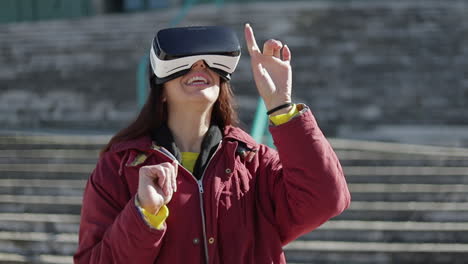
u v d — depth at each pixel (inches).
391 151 300.4
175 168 84.1
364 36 500.7
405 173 276.7
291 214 90.7
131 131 93.6
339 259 223.3
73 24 580.1
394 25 518.9
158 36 90.1
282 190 91.2
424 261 222.8
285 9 562.3
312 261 223.5
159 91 94.5
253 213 91.2
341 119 402.0
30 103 454.3
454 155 292.2
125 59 500.1
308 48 487.2
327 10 552.1
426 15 538.0
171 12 613.6
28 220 253.4
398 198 258.7
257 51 93.6
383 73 445.7
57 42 538.6
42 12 872.9
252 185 92.1
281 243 95.1
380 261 222.7
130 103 442.0
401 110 405.4
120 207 89.4
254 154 94.0
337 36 502.6
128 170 90.1
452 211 245.8
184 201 87.6
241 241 87.8
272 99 90.6
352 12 549.3
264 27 533.3
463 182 270.2
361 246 228.8
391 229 235.5
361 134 382.0
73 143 316.5
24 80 486.3
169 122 94.8
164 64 88.8
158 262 86.3
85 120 429.7
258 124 222.8
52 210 263.3
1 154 316.5
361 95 420.2
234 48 90.7
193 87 90.9
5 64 511.2
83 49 523.5
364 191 261.3
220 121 96.4
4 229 252.7
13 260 229.3
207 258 86.2
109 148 95.0
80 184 281.7
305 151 86.5
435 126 393.4
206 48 88.9
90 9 867.4
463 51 473.7
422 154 292.0
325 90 426.6
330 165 87.2
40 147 319.3
